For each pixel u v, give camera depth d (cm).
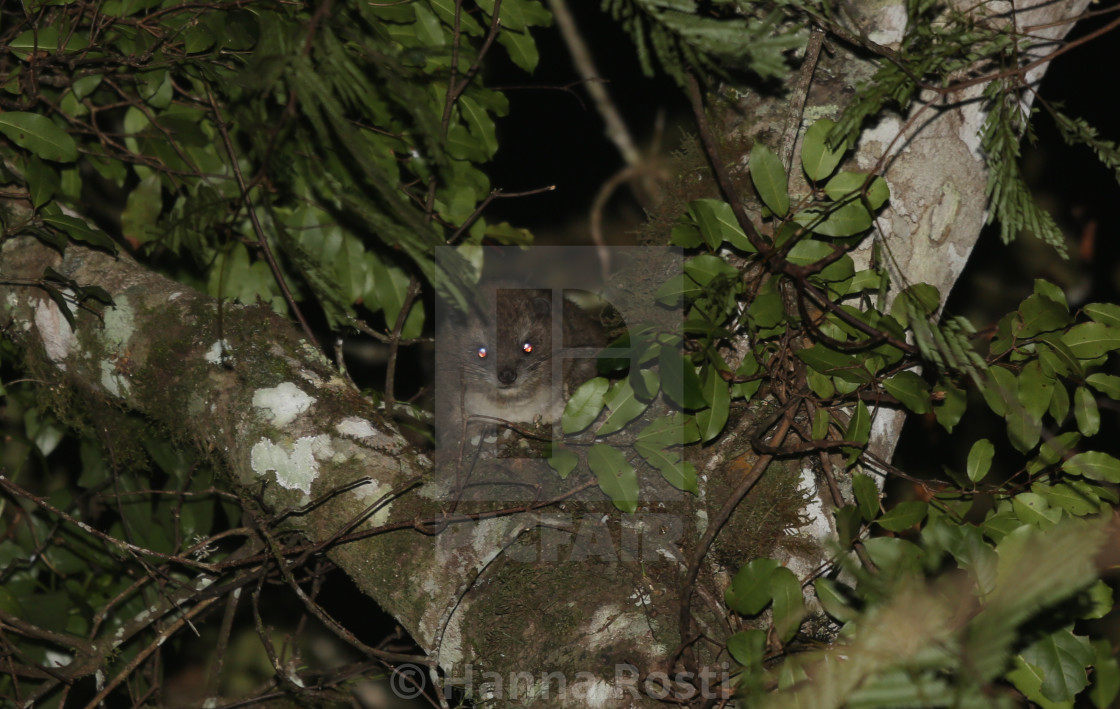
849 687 264
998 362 405
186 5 470
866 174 400
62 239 459
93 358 467
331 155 473
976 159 446
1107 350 394
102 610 524
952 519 410
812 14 390
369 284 541
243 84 337
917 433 780
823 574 398
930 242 444
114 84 512
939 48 379
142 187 536
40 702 574
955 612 306
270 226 532
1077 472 395
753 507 409
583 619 369
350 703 580
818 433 409
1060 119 386
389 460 409
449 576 375
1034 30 434
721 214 408
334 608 690
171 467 565
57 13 505
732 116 476
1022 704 356
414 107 330
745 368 420
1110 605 346
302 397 427
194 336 448
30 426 588
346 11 391
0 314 493
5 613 509
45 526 598
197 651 668
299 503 409
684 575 383
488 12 495
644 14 346
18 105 485
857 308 418
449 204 532
